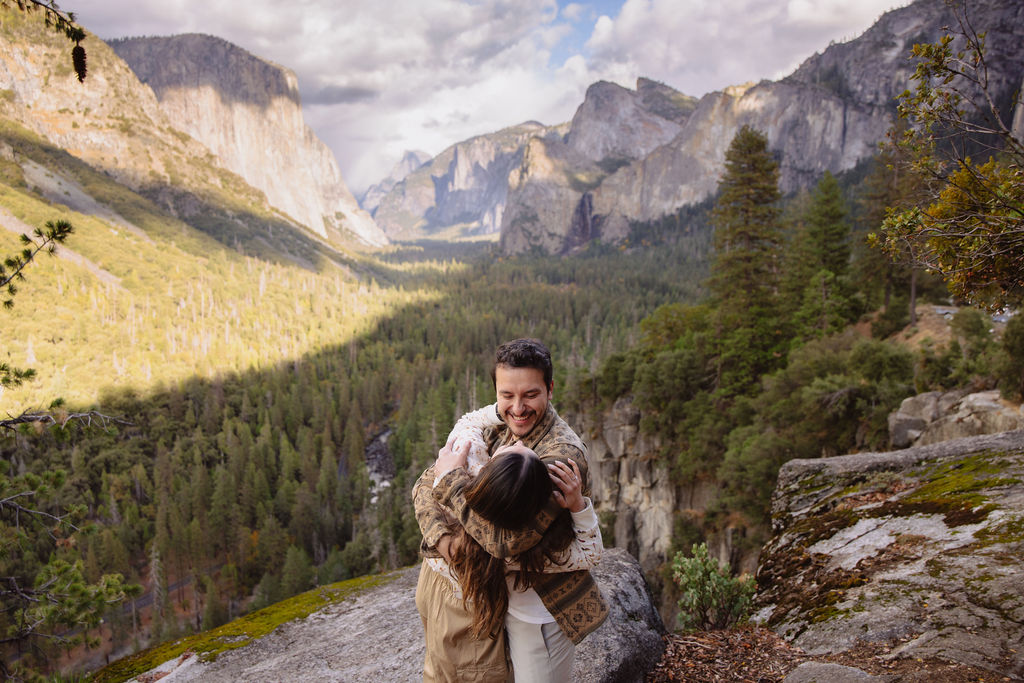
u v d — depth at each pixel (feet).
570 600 6.15
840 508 19.56
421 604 6.58
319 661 11.78
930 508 16.90
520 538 5.38
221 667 11.85
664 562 123.24
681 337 148.56
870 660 10.96
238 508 219.00
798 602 14.70
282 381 372.79
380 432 331.36
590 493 6.23
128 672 12.09
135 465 258.98
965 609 11.71
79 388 303.68
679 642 12.78
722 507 104.22
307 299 634.02
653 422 133.18
